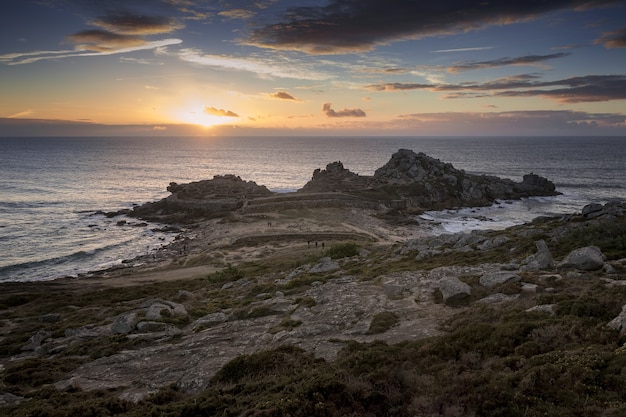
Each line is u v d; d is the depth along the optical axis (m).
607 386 10.65
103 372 19.58
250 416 11.40
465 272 30.00
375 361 15.12
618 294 17.89
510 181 161.50
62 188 176.38
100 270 73.00
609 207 45.72
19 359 25.48
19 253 83.75
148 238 99.38
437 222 114.25
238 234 95.31
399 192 139.75
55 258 80.69
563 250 32.88
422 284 28.64
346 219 111.38
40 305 44.84
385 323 21.08
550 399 10.69
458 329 17.67
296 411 11.51
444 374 13.29
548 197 151.88
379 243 82.62
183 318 28.95
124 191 174.62
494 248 38.47
